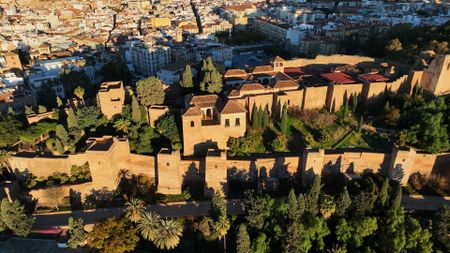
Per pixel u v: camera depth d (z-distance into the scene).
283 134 117.19
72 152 117.50
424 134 108.75
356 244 90.00
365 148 114.69
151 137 119.62
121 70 191.62
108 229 90.56
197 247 94.31
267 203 94.25
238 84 142.38
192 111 110.94
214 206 92.94
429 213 100.25
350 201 94.38
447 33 171.50
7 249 93.69
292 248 85.75
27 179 111.81
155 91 128.75
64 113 136.62
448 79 127.88
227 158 111.12
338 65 164.50
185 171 111.19
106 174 107.06
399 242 86.50
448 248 88.88
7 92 174.25
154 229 91.19
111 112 129.62
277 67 151.62
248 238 85.56
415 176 110.38
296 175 110.81
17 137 120.75
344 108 127.12
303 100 129.88
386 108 122.56
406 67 148.38
